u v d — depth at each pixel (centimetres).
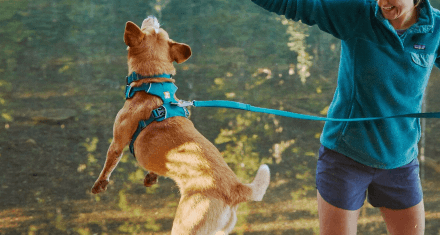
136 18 1224
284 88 882
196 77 931
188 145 265
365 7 238
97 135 705
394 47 238
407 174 261
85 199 523
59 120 745
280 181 573
